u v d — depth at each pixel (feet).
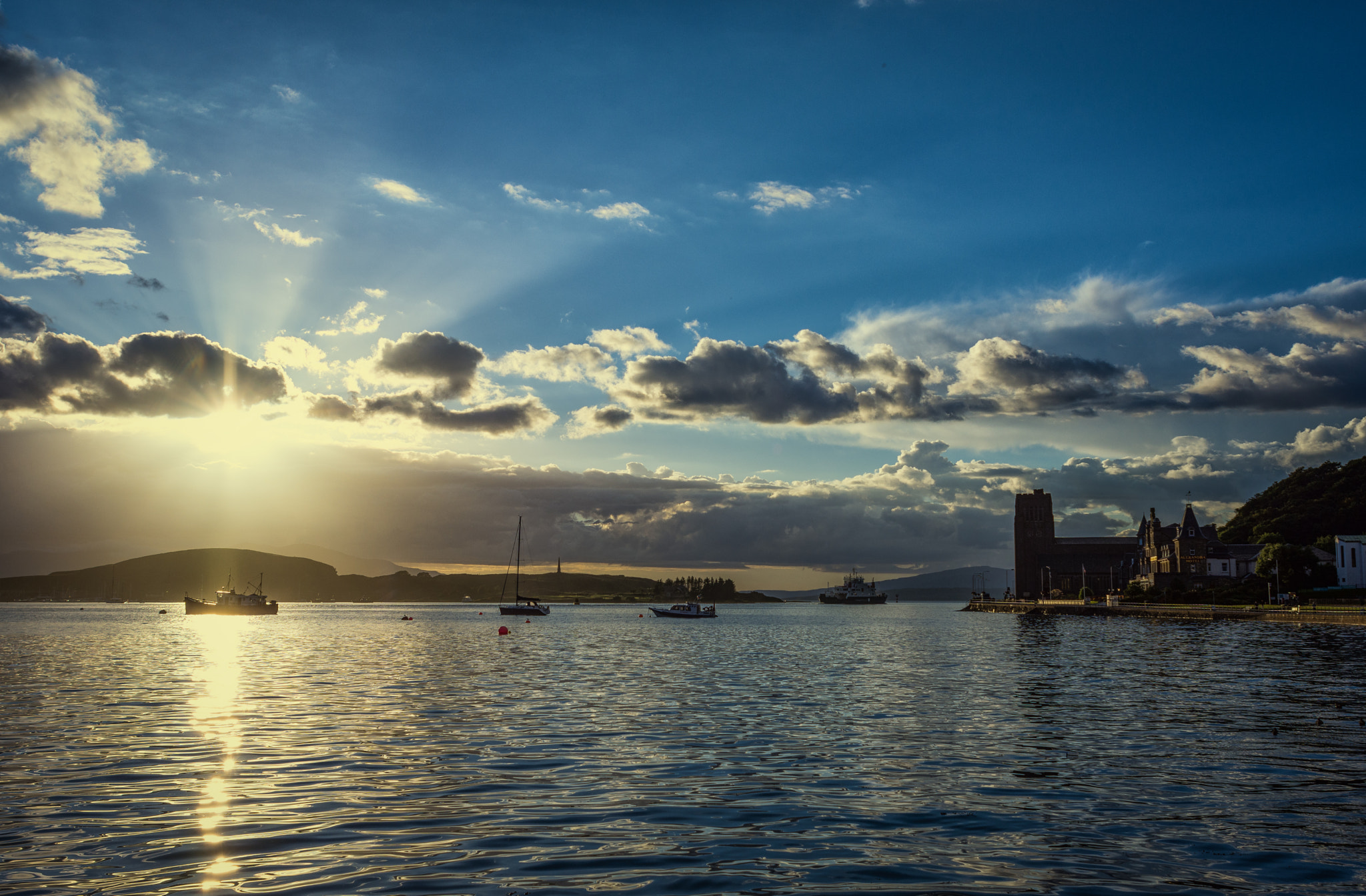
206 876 54.80
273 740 104.42
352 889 52.54
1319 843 63.31
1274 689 157.89
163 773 85.25
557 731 112.47
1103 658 238.48
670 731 112.06
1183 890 53.72
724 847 61.77
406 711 131.23
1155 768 88.48
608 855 59.67
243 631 475.72
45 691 160.66
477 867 56.90
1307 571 562.66
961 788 79.82
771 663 233.14
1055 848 61.98
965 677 188.85
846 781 82.69
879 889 53.36
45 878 54.39
